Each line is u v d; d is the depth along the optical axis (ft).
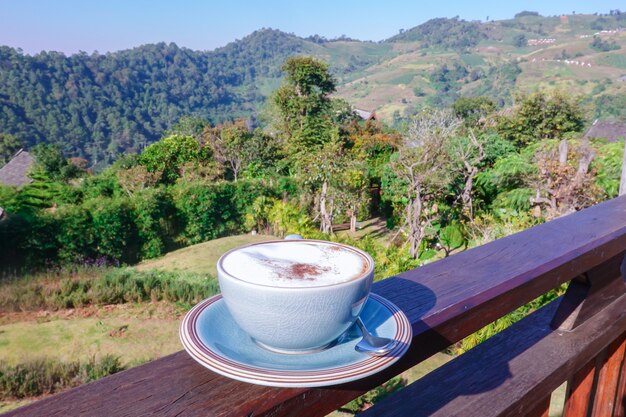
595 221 4.55
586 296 4.03
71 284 31.76
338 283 1.80
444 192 41.24
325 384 1.66
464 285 2.99
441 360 20.06
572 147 33.27
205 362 1.71
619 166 31.83
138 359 24.08
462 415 2.93
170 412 1.60
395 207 48.42
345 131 84.89
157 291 31.40
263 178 54.29
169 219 46.88
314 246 2.23
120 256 43.19
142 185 59.67
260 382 1.63
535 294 3.35
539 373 3.40
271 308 1.77
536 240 3.94
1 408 20.03
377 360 1.84
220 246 45.37
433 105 396.37
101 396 1.66
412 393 3.15
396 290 2.92
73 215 41.22
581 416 4.37
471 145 42.60
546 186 30.71
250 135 80.53
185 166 68.95
